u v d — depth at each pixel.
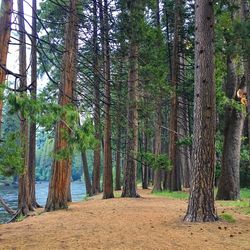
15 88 6.41
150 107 23.44
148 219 11.59
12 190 49.97
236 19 15.84
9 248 8.05
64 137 6.38
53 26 21.98
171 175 27.17
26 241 8.77
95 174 32.53
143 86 23.39
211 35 10.97
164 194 24.25
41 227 10.88
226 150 18.86
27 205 17.28
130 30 19.86
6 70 6.58
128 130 21.58
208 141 10.67
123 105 21.75
